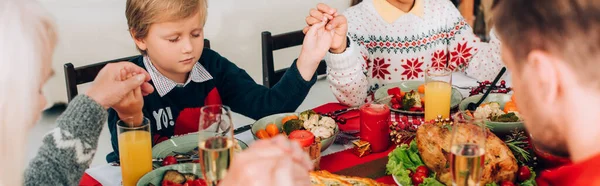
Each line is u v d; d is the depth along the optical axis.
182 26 1.83
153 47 1.87
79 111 1.34
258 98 2.10
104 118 1.38
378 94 2.16
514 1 0.66
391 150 1.72
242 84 2.16
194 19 1.84
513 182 1.43
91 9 3.27
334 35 2.01
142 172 1.51
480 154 1.19
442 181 1.45
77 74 2.12
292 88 2.03
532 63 0.65
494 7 0.70
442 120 1.56
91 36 3.31
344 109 2.01
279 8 3.77
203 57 2.17
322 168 1.61
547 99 0.66
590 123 0.65
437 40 2.59
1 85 0.91
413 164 1.54
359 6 2.56
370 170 1.60
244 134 1.86
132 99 1.51
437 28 2.58
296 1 3.83
